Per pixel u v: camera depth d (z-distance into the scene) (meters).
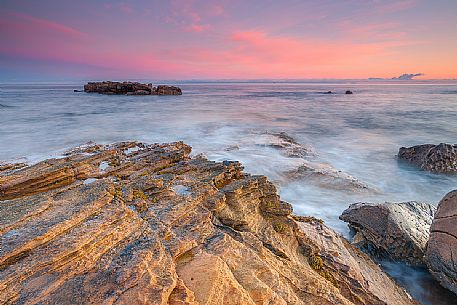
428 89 163.25
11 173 8.92
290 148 25.67
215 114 51.16
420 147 24.03
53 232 5.67
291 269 7.60
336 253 9.31
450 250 9.17
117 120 42.12
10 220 6.02
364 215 12.05
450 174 20.80
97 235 5.83
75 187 8.32
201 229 7.20
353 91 145.38
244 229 8.41
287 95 113.81
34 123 38.59
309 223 11.40
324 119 47.66
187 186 9.18
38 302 4.47
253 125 40.16
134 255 5.52
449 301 9.28
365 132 37.00
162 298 4.73
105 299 4.57
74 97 84.81
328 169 20.12
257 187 10.21
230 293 5.49
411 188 18.97
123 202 7.51
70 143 27.38
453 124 42.28
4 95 94.50
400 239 10.73
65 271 5.02
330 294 7.25
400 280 10.09
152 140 29.45
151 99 81.00
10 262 5.02
